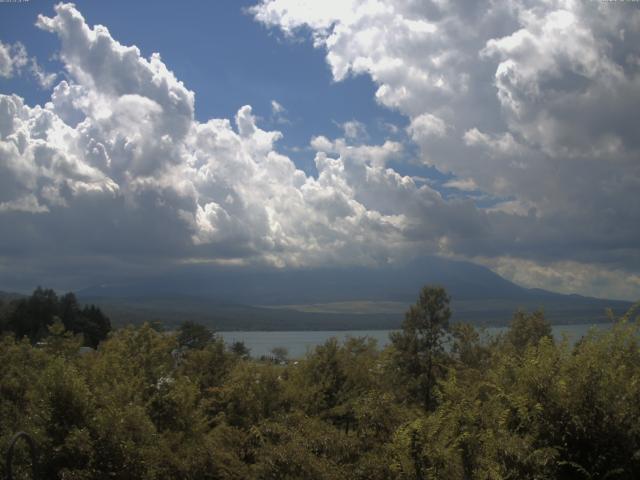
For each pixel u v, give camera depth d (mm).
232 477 9781
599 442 6297
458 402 7562
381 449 8258
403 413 9086
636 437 6203
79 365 13758
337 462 8742
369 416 9141
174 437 11047
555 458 6211
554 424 6527
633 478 6168
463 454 6625
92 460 9227
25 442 9266
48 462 9250
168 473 9969
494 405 6953
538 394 6719
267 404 13273
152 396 11914
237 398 13398
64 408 9656
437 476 6684
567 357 7070
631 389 6379
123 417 9914
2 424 11289
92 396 10250
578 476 6379
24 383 13305
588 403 6480
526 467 6102
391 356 18719
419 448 6941
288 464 8531
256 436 10711
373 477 7875
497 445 6320
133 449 9492
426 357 18688
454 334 18938
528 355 7270
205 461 10211
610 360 6992
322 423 10219
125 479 9336
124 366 12805
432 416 7027
